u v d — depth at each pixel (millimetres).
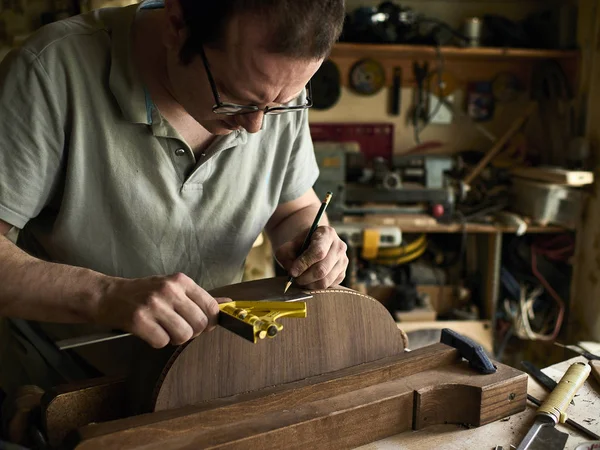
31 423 892
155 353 915
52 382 1143
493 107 3291
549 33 3074
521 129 3285
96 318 856
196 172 1097
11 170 945
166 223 1114
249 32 750
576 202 2812
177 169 1092
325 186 2816
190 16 801
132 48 1010
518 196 2971
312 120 3244
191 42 820
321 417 875
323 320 980
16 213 958
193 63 858
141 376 933
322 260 1009
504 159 3223
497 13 3221
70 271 882
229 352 894
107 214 1081
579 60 2941
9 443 808
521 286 3068
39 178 979
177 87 938
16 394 943
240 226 1206
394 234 2713
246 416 868
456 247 3271
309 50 772
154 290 838
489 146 3314
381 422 935
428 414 973
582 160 2850
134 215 1084
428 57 3164
